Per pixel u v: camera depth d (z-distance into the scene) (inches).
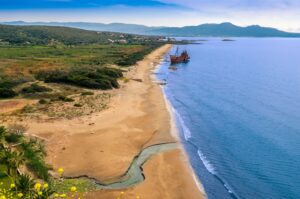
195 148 1433.3
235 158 1332.4
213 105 2274.9
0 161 964.0
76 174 1131.3
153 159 1291.8
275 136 1626.5
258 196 1035.3
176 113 2017.7
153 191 1051.3
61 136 1460.4
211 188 1081.4
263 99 2503.7
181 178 1142.3
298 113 2094.0
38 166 1039.6
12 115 1743.4
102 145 1389.0
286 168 1247.5
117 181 1104.8
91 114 1835.6
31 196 510.0
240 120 1904.5
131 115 1878.7
